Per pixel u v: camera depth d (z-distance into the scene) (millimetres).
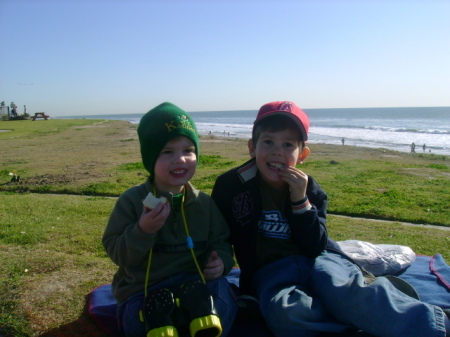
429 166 5590
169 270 1004
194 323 843
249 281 1144
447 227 2531
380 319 903
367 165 5641
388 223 2549
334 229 2301
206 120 47031
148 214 894
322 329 946
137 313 949
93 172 4863
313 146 9445
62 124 19438
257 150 1104
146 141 1010
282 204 1150
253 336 1025
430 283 1271
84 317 1127
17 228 2115
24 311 1146
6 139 10828
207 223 1077
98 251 1754
